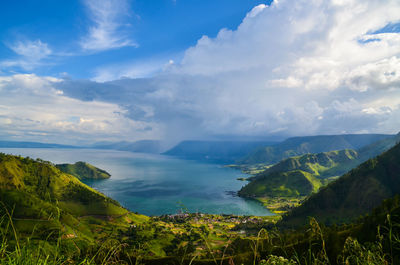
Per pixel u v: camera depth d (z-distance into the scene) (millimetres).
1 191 137875
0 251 4969
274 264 6555
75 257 5395
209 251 7465
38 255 4953
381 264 5410
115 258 5926
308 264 6348
